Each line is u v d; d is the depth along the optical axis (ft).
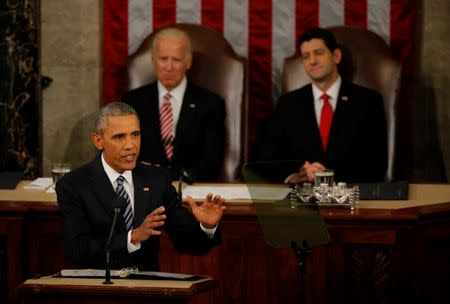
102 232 51.62
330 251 59.36
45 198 64.49
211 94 83.46
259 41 93.56
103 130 50.52
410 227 58.34
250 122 94.07
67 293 42.73
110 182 51.98
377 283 59.21
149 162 82.43
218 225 51.67
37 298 43.16
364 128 82.07
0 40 88.33
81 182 51.88
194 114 82.48
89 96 95.81
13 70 88.53
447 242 61.26
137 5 93.15
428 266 60.49
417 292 59.11
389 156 83.82
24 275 61.36
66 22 94.99
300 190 62.13
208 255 61.26
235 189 67.72
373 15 92.73
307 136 81.92
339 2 92.79
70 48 95.25
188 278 45.03
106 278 43.68
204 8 93.30
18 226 60.75
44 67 95.30
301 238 50.52
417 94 94.89
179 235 52.21
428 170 95.35
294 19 93.20
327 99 82.58
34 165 90.27
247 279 61.05
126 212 51.88
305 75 85.81
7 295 61.16
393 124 83.92
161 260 61.62
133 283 43.55
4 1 88.07
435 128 95.09
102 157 52.65
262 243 60.75
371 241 58.85
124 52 93.56
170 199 53.16
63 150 95.96
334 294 59.62
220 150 82.74
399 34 92.63
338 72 84.69
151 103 83.35
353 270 59.36
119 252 49.11
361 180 81.46
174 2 93.09
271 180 72.54
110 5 93.09
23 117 89.25
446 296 61.46
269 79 93.76
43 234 61.57
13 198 64.49
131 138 50.57
